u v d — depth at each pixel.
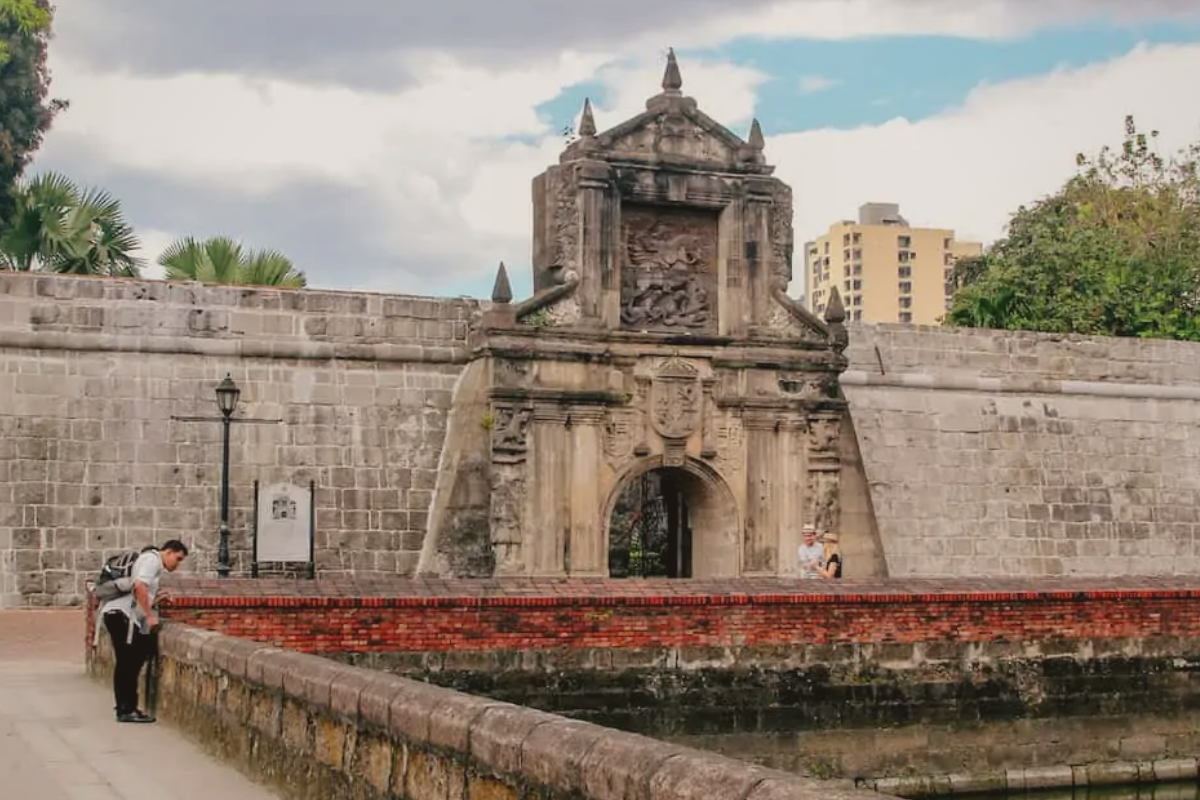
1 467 33.47
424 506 36.06
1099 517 43.81
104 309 34.44
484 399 35.28
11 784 14.43
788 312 37.41
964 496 42.31
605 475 35.84
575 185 35.97
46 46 56.88
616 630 21.89
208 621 20.27
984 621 23.86
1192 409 45.50
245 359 35.31
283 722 13.90
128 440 34.25
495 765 9.75
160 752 16.33
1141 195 71.38
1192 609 25.16
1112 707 24.56
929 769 23.45
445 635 21.14
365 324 36.28
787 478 37.19
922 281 139.00
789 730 22.66
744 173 37.31
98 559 33.84
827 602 22.97
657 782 8.12
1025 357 43.56
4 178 54.59
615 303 36.06
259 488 34.25
